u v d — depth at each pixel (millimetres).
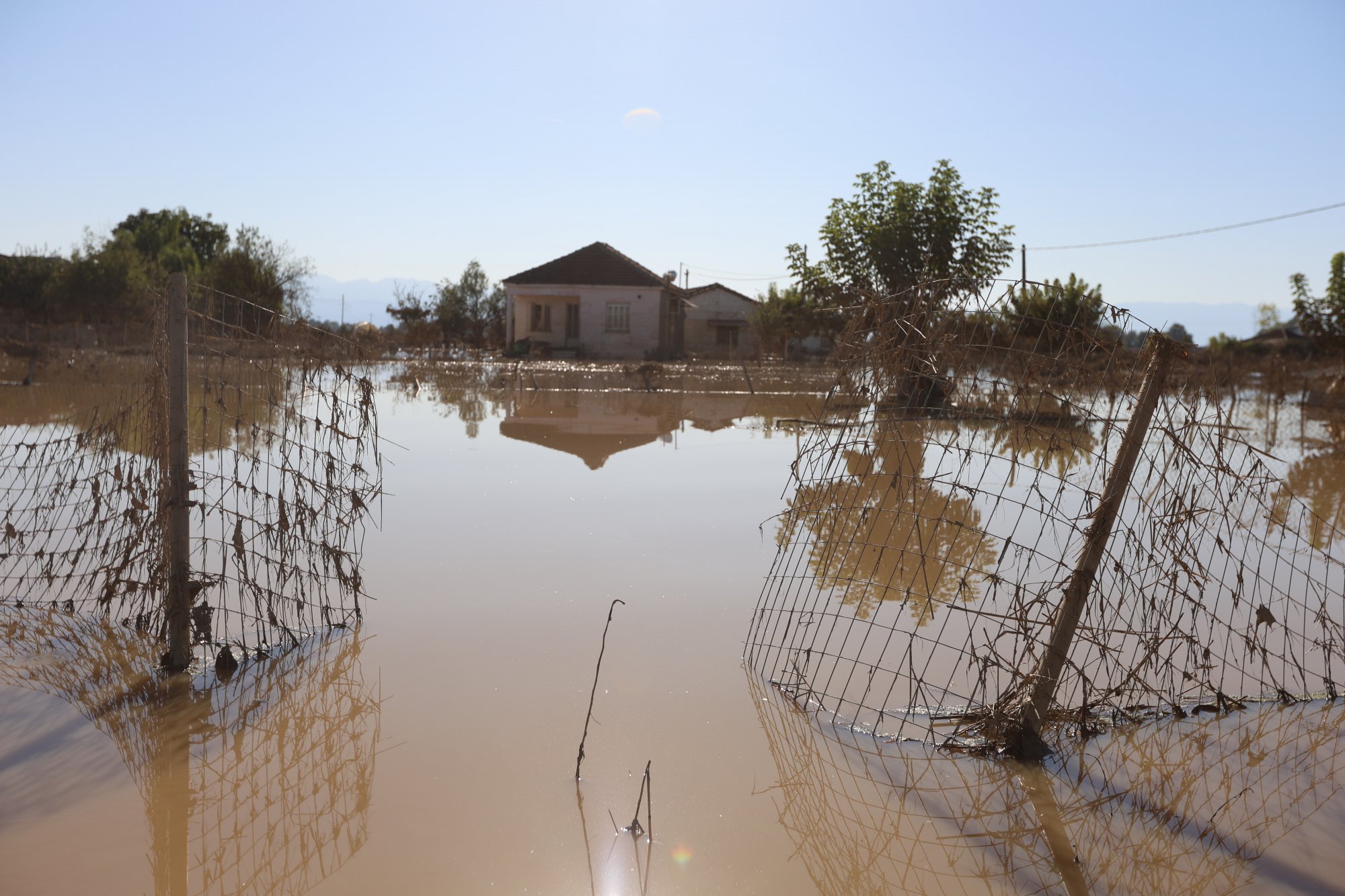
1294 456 15227
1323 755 4625
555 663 5492
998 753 4590
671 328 49812
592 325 45188
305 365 6137
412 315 50250
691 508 9562
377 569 7293
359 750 4445
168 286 5395
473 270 53531
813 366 42938
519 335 45750
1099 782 4355
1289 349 45438
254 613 6230
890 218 23938
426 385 26469
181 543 5414
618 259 46062
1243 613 6617
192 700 4996
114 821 3857
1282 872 3662
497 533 8430
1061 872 3635
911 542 8289
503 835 3764
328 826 3811
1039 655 5656
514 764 4324
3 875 3461
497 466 11977
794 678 5332
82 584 6707
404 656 5578
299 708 4891
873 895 3410
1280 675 5629
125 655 5594
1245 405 26703
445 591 6770
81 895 3348
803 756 4480
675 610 6430
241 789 4105
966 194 23984
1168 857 3766
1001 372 5238
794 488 10664
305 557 7430
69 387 21578
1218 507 9438
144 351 30250
